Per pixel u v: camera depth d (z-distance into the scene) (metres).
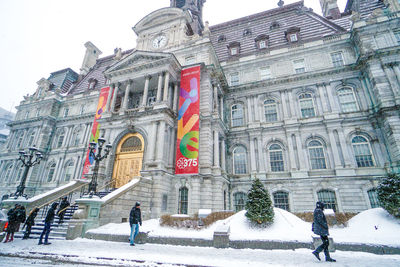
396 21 22.44
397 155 18.97
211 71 25.23
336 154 21.95
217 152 22.30
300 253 8.88
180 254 8.48
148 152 20.53
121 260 7.49
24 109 41.66
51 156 36.44
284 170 23.78
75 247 9.53
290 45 28.44
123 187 15.79
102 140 15.55
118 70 25.34
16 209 11.51
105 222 13.52
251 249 9.74
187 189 20.22
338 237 10.05
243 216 13.49
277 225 12.12
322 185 21.42
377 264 6.94
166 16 30.81
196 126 20.88
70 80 47.88
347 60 25.05
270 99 27.34
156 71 23.50
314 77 25.69
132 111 23.34
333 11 32.53
